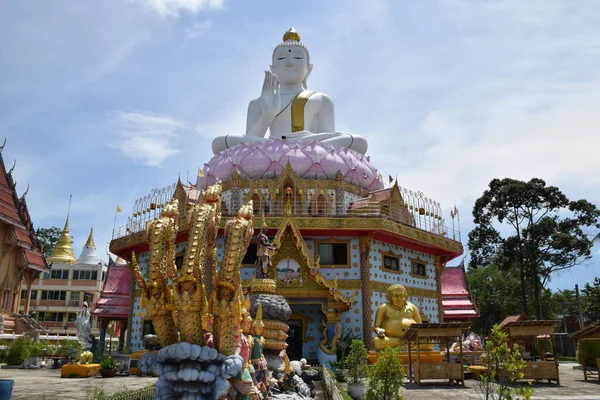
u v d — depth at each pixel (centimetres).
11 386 1479
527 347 3509
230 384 887
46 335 4541
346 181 3872
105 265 8331
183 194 3759
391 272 3534
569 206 5334
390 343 2802
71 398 1675
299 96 4556
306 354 3219
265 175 3753
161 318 915
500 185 5588
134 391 1431
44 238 9125
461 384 2325
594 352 3116
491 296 7288
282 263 3102
